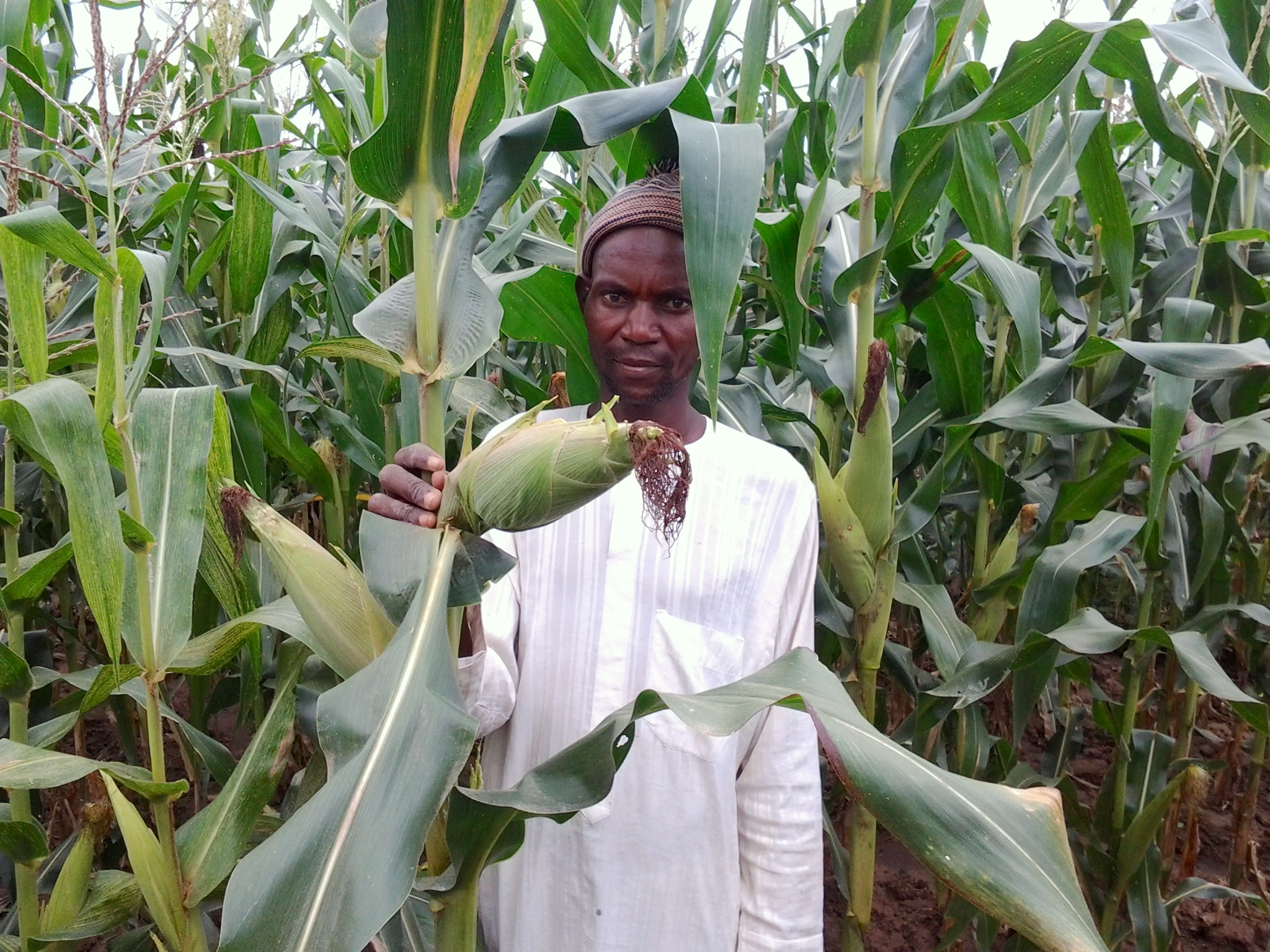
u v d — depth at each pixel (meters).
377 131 1.06
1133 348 2.03
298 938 0.83
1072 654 2.80
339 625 1.21
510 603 1.71
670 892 1.67
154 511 1.42
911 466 2.64
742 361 2.65
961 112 1.74
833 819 3.54
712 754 1.65
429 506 1.12
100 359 1.37
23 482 2.94
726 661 1.63
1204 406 2.96
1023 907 0.95
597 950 1.65
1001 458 3.05
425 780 0.90
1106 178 2.39
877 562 2.23
